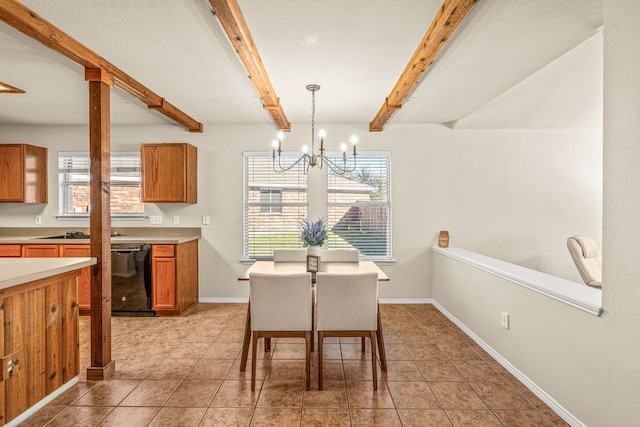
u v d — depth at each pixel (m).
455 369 2.56
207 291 4.38
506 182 4.29
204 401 2.13
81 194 4.41
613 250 1.59
